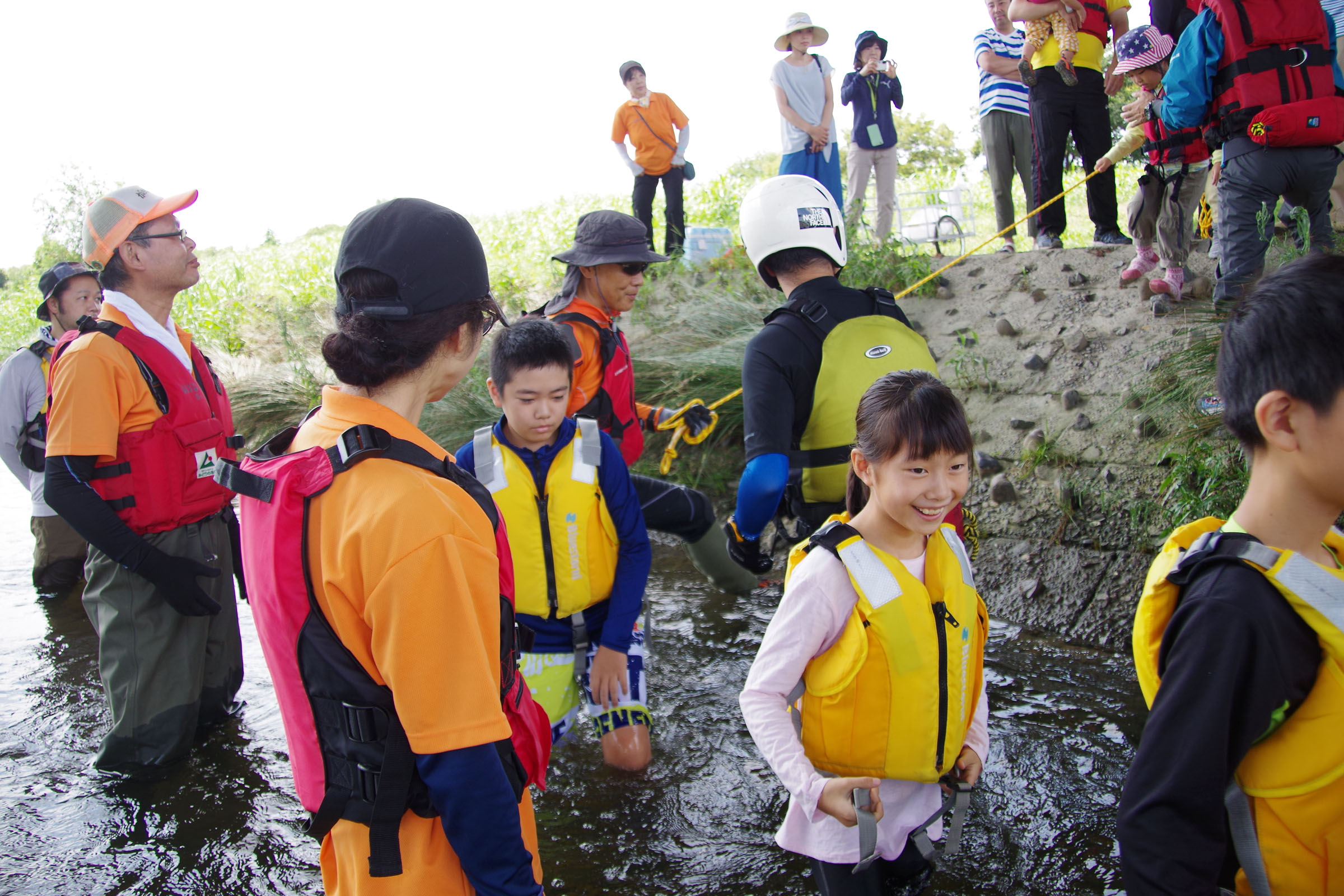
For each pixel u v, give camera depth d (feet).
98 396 9.71
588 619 9.56
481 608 4.22
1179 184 14.96
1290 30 11.57
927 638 5.93
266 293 42.83
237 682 11.94
